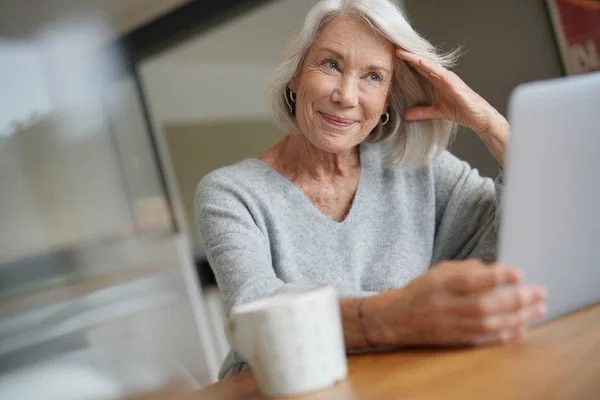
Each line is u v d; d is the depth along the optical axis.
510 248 0.81
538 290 0.83
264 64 6.75
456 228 1.44
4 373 3.93
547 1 3.10
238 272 1.14
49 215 5.42
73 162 5.52
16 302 4.43
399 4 3.45
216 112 6.45
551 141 0.78
